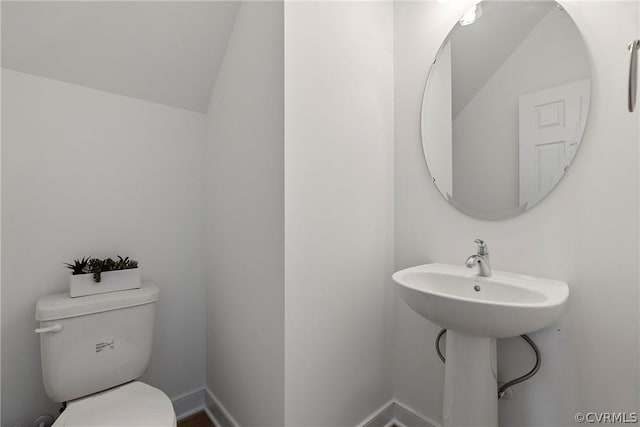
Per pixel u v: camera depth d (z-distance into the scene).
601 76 0.95
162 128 1.56
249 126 1.27
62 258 1.30
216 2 1.32
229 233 1.44
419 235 1.42
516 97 1.12
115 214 1.42
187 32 1.37
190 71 1.50
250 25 1.27
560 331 1.03
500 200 1.16
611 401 0.94
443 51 1.32
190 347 1.65
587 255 0.98
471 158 1.24
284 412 1.06
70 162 1.31
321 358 1.19
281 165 1.07
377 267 1.43
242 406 1.32
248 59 1.28
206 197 1.70
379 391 1.44
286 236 1.06
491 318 0.81
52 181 1.27
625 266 0.91
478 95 1.22
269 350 1.14
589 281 0.97
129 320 1.24
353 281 1.32
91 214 1.36
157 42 1.35
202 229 1.70
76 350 1.12
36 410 1.24
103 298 1.19
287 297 1.07
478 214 1.22
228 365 1.44
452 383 1.04
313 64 1.15
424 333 1.39
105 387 1.18
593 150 0.96
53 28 1.16
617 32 0.92
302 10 1.11
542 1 1.07
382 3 1.46
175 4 1.27
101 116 1.38
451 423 1.04
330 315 1.22
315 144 1.16
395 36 1.51
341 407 1.26
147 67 1.40
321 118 1.18
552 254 1.04
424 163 1.40
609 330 0.94
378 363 1.44
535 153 1.08
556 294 0.89
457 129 1.28
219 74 1.55
